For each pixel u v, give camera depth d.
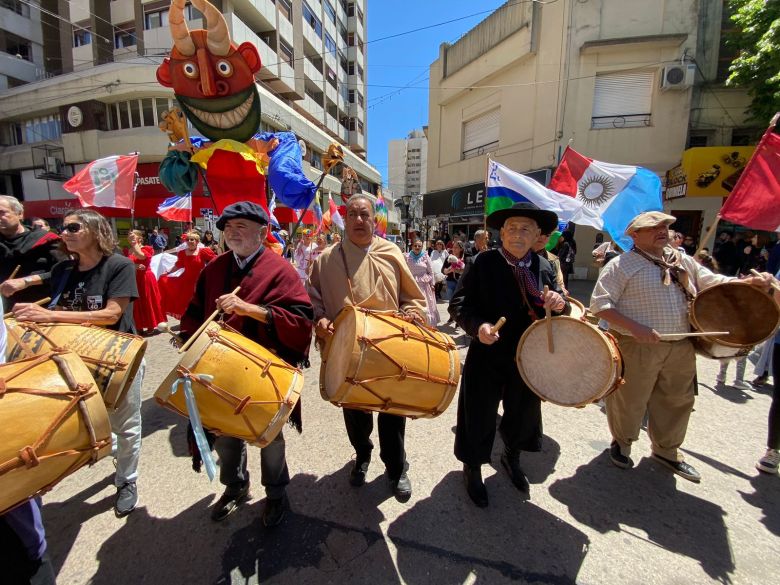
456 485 2.57
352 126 38.28
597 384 1.96
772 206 2.92
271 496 2.17
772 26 9.51
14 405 1.18
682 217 12.50
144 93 17.83
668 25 11.78
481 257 2.49
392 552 2.04
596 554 2.02
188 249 5.45
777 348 2.57
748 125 11.93
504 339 2.37
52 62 25.41
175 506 2.39
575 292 10.64
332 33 32.75
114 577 1.90
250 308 1.84
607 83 12.36
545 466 2.79
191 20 19.38
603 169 5.19
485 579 1.88
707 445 3.03
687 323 2.47
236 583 1.86
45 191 21.16
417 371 1.92
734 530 2.18
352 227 2.40
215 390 1.59
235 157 3.41
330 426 3.37
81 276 2.31
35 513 1.57
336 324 2.17
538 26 13.09
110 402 1.62
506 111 14.75
